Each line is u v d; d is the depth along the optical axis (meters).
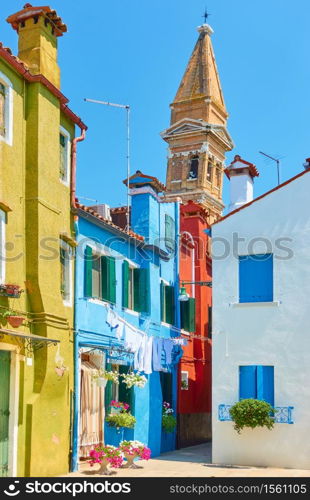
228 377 19.25
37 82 15.15
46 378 14.70
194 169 50.16
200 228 26.92
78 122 17.17
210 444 24.80
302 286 18.92
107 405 17.97
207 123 49.47
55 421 15.06
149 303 20.59
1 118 14.23
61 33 16.56
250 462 18.52
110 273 18.44
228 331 19.50
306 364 18.50
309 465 17.95
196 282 23.52
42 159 15.07
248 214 19.91
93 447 16.95
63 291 16.19
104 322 17.91
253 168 22.78
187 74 53.53
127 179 21.72
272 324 19.05
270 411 18.28
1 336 13.45
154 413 20.70
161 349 20.89
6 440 13.72
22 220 14.68
